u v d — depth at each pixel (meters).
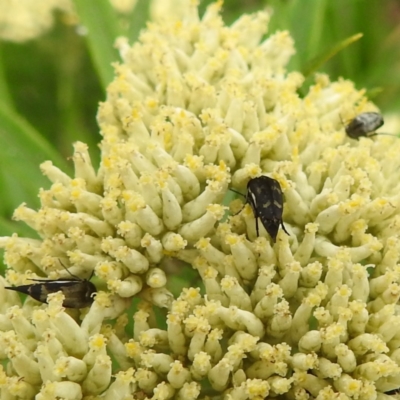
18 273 0.17
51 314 0.16
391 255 0.17
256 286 0.16
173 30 0.18
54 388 0.16
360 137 0.17
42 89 0.21
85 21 0.19
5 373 0.16
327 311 0.16
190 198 0.17
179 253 0.17
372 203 0.17
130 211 0.17
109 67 0.19
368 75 0.21
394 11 0.24
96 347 0.16
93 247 0.17
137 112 0.17
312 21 0.19
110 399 0.16
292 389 0.16
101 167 0.17
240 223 0.17
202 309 0.16
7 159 0.18
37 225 0.17
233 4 0.22
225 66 0.18
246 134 0.17
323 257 0.17
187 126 0.17
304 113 0.17
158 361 0.16
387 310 0.16
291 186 0.17
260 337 0.16
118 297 0.16
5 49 0.21
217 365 0.16
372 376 0.16
